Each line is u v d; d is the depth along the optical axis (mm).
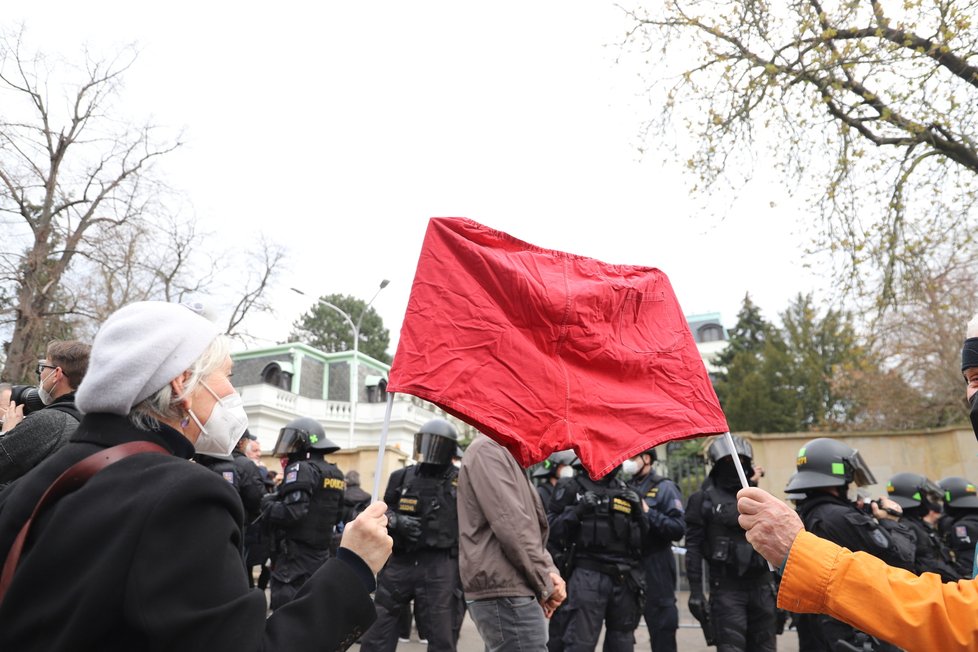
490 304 2672
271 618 1567
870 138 11211
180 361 1674
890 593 1721
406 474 5602
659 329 2891
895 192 11227
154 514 1352
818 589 1799
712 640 5531
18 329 18453
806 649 6074
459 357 2572
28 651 1309
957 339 19172
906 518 5855
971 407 2119
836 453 4543
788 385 33531
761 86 11211
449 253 2717
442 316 2615
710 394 2787
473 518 4086
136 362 1611
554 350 2701
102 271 20000
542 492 7184
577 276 2855
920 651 1672
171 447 1669
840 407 33750
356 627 1679
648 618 6512
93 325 20109
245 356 43094
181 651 1283
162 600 1293
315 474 6059
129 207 20188
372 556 1792
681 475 13070
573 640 5125
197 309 1892
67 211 19875
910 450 12633
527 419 2566
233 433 1811
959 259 15336
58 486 1468
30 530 1441
